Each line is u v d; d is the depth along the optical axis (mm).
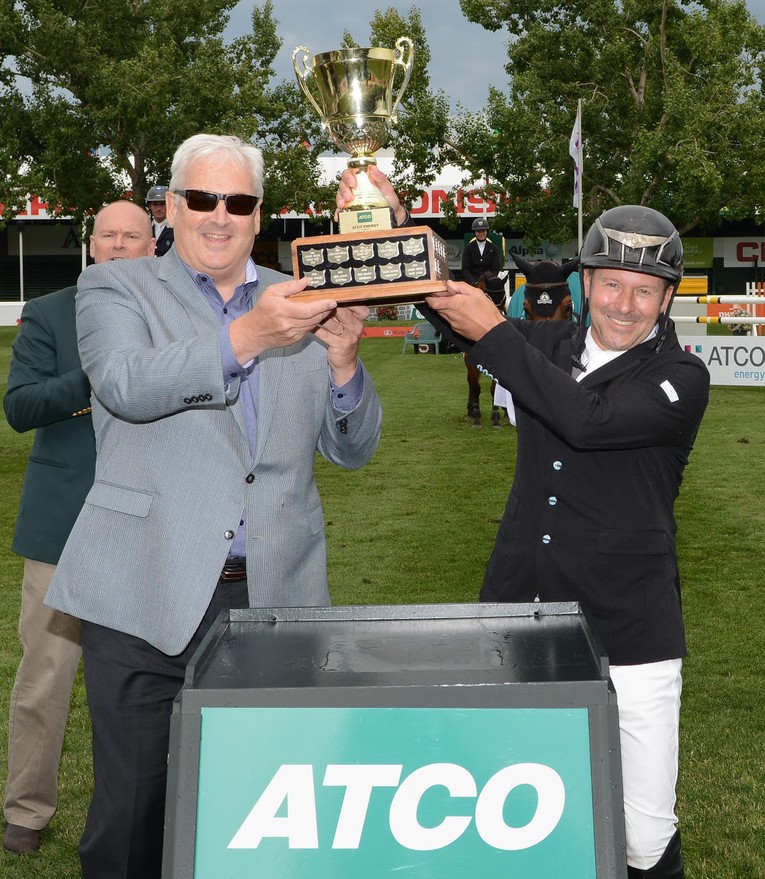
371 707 1484
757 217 31531
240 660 1660
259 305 2023
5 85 27859
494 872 1457
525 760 1470
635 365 2352
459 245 39844
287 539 2330
